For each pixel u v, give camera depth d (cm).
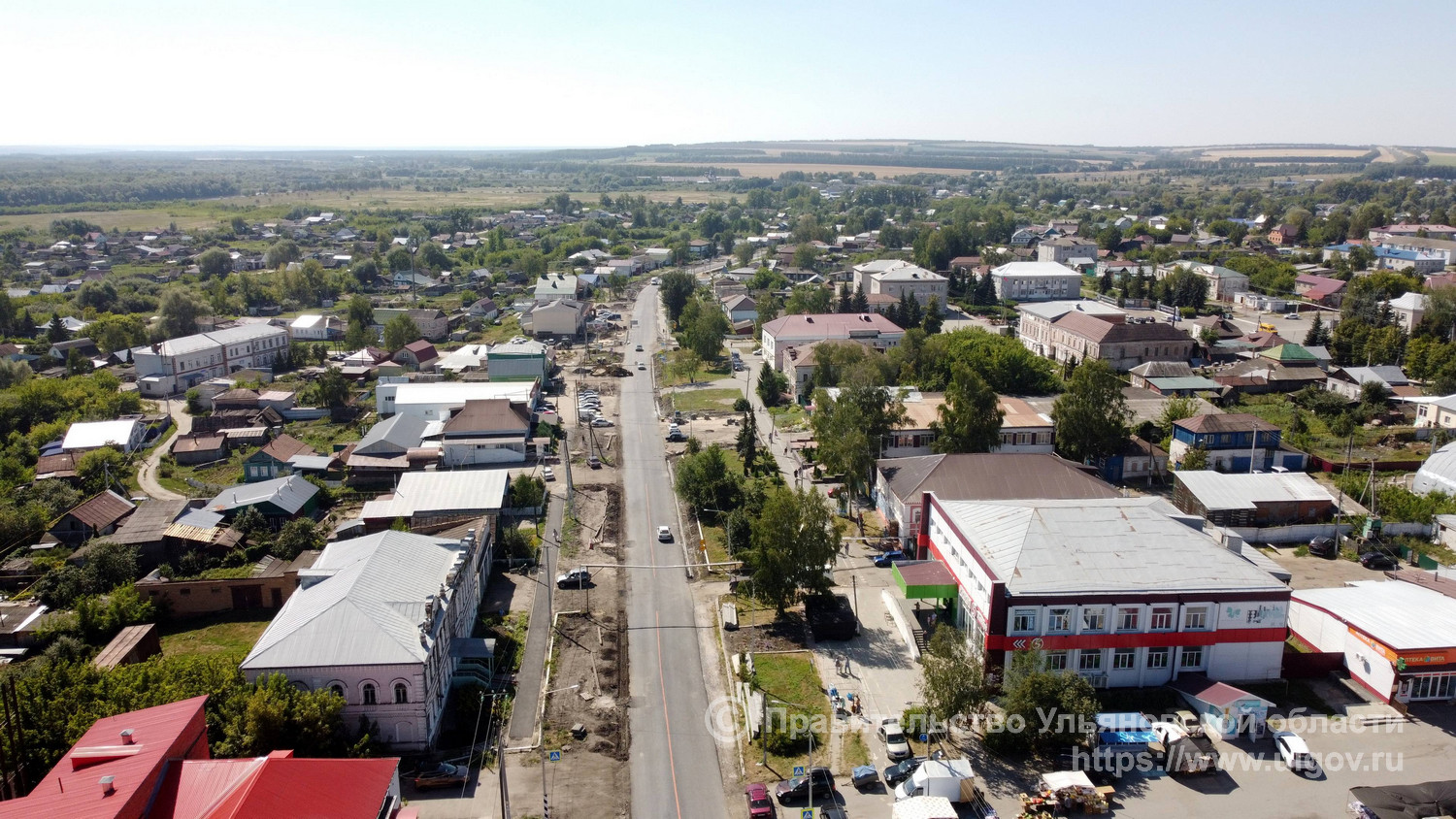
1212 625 7544
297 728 6197
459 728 7094
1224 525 10838
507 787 6172
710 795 6438
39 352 19838
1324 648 8144
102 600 8938
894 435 12638
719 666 8094
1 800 5634
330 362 19488
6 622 8656
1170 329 18938
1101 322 19262
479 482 11300
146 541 9938
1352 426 14462
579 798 6372
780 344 19088
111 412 15412
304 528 10388
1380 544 10381
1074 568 7669
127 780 5116
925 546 9625
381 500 11056
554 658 8138
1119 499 9181
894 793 6419
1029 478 10300
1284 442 13838
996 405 12125
